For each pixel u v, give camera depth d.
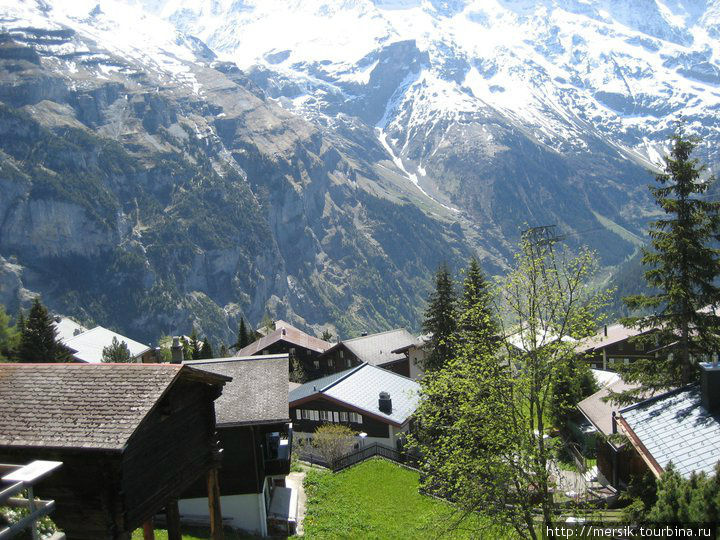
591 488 41.47
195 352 92.31
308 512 40.31
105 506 20.12
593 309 29.06
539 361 28.81
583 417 54.91
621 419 31.89
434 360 58.88
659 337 33.59
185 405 24.11
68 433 20.12
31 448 19.81
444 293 58.53
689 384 31.67
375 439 57.62
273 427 39.81
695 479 21.92
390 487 45.31
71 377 22.59
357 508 41.25
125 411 20.92
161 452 22.53
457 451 28.92
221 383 25.11
